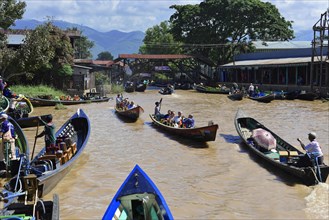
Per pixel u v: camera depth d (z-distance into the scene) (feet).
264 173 44.93
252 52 199.00
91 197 37.73
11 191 33.86
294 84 148.36
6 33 120.37
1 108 73.31
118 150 55.57
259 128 56.90
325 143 59.47
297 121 81.25
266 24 194.49
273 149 51.21
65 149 44.14
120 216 28.48
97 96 126.52
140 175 31.81
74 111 95.20
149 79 238.07
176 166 47.88
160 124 71.00
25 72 108.27
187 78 225.97
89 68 137.08
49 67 118.52
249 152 54.34
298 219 33.01
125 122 79.51
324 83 135.23
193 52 214.48
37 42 104.42
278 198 37.50
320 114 91.86
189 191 39.52
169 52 263.08
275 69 163.53
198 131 59.06
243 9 186.60
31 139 61.21
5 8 104.42
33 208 28.12
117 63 214.69
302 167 42.34
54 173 37.27
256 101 124.67
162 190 39.75
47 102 103.60
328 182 41.01
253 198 37.63
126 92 170.91
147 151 55.11
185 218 33.35
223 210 34.94
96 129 71.67
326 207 35.29
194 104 117.29
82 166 47.52
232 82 195.00
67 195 38.09
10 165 39.34
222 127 73.67
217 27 199.52
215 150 55.62
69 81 131.34
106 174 44.47
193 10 202.39
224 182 42.11
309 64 134.31
